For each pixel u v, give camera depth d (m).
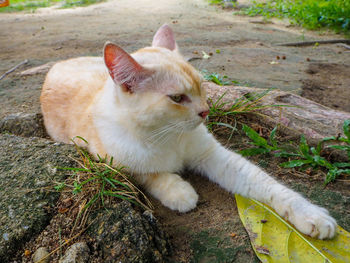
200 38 1.16
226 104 0.56
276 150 0.48
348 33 1.25
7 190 0.37
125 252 0.32
